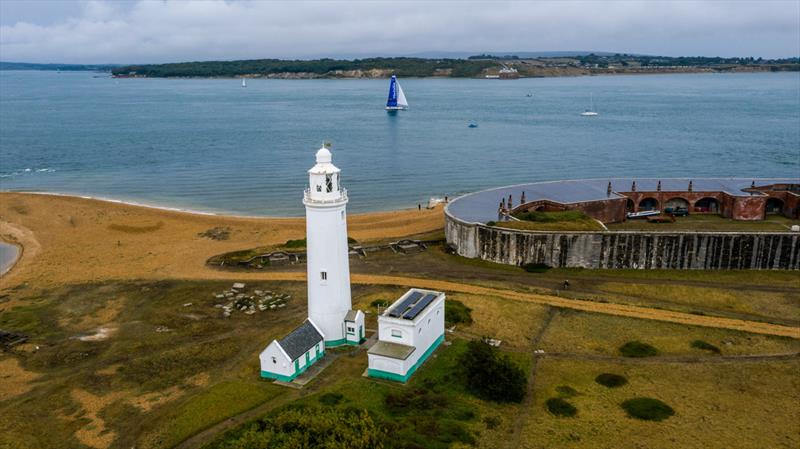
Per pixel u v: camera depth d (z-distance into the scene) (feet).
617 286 252.83
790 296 239.09
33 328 225.56
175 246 334.24
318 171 186.70
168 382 183.32
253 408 166.50
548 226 284.00
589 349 199.41
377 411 162.81
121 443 152.87
